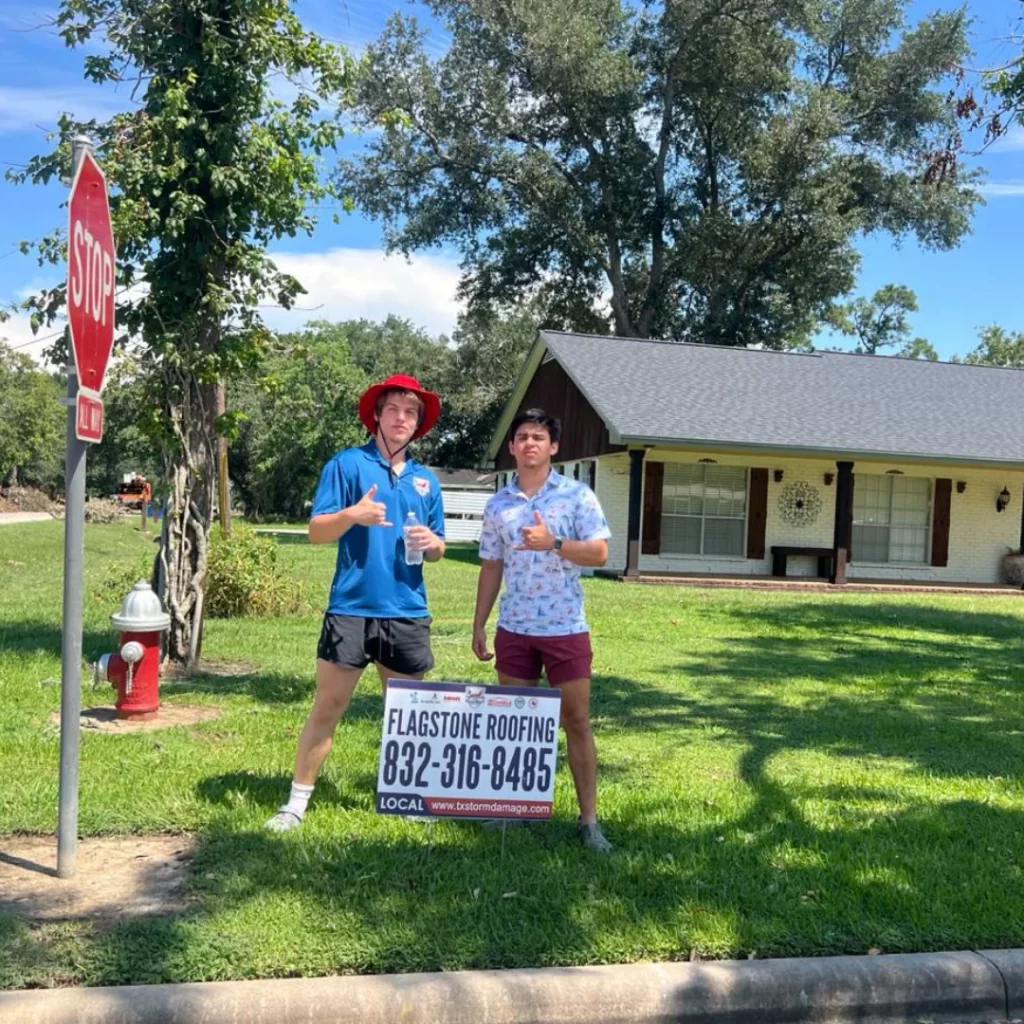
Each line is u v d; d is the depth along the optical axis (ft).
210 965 10.41
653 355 75.41
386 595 14.33
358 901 11.98
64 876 12.57
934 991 11.21
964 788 18.28
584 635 14.38
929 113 112.88
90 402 12.31
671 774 18.43
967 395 76.74
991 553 71.72
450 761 13.61
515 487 14.83
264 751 18.19
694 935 11.59
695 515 67.00
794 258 114.32
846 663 32.32
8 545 71.46
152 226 23.21
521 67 110.11
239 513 179.22
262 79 24.21
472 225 116.06
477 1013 10.27
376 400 14.83
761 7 107.55
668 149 121.08
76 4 23.30
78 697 12.62
